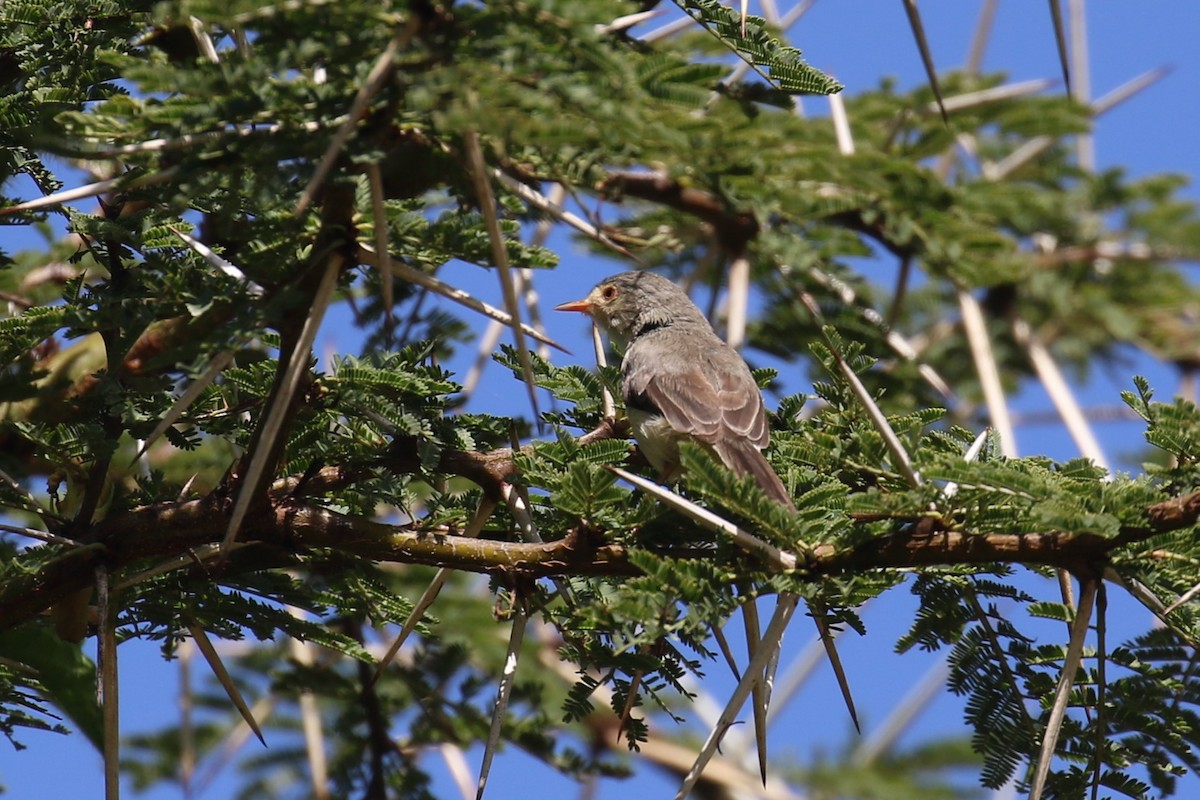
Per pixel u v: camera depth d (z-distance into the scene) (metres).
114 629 8.18
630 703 8.25
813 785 14.52
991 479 7.54
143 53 9.43
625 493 8.16
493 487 8.73
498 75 6.03
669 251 16.11
